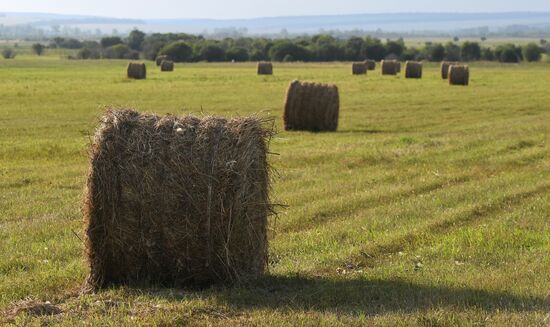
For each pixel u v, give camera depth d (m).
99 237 9.17
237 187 9.02
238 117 9.37
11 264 10.27
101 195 9.02
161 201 8.98
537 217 13.42
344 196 15.21
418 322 7.80
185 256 9.18
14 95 44.00
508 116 34.94
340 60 155.50
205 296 8.83
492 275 9.66
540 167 19.25
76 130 27.78
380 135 27.00
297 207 14.12
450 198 15.04
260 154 9.38
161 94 45.50
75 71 85.31
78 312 8.27
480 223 13.05
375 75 76.25
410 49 166.25
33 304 8.36
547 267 10.03
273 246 11.27
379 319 7.88
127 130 9.11
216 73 80.50
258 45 167.88
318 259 10.55
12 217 13.55
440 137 25.47
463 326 7.72
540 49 167.12
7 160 20.61
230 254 9.19
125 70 89.50
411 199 15.05
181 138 9.04
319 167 19.06
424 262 10.48
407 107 38.97
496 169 19.00
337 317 7.98
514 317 7.92
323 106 28.55
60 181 17.20
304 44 164.88
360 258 10.65
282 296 8.84
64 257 10.70
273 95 45.22
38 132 27.11
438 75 77.75
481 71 96.19
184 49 147.75
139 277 9.36
